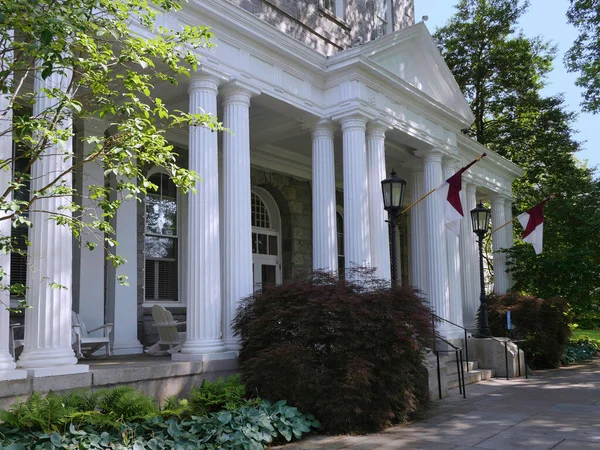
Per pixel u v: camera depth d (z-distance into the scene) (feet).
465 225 64.75
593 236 73.46
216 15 35.09
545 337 57.41
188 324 32.71
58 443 19.95
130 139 19.60
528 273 71.72
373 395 28.81
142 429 22.72
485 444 24.67
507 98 91.66
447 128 55.72
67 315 24.95
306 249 61.98
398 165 60.18
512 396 38.70
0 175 22.98
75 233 20.58
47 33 16.49
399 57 48.80
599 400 36.58
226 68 36.09
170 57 21.27
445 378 38.88
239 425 24.61
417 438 26.37
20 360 23.77
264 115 46.55
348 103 43.19
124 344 41.01
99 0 19.54
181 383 29.55
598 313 74.90
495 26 92.02
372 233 44.19
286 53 40.29
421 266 55.67
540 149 90.99
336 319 29.89
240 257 35.27
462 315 58.13
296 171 60.80
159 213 48.39
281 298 32.12
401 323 29.48
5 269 23.08
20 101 32.48
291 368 28.86
